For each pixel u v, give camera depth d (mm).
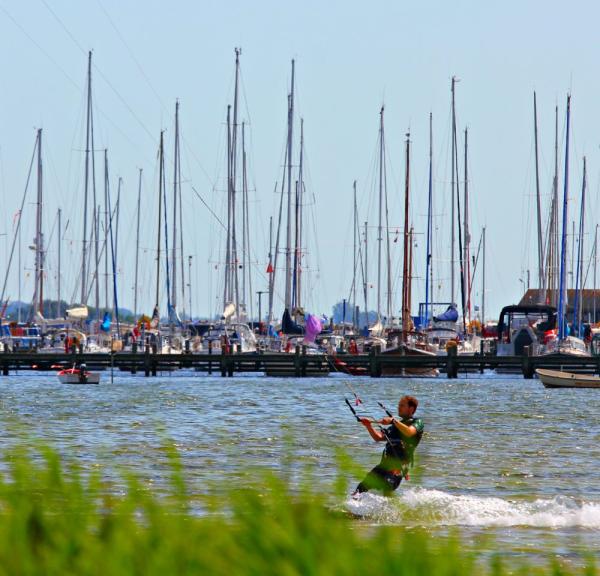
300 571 26500
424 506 68625
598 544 59625
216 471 89625
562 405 193500
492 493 81312
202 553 27141
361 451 107438
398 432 68000
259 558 26984
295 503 31359
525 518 67438
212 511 43406
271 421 150875
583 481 88750
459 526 64562
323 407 183625
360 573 26906
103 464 94125
